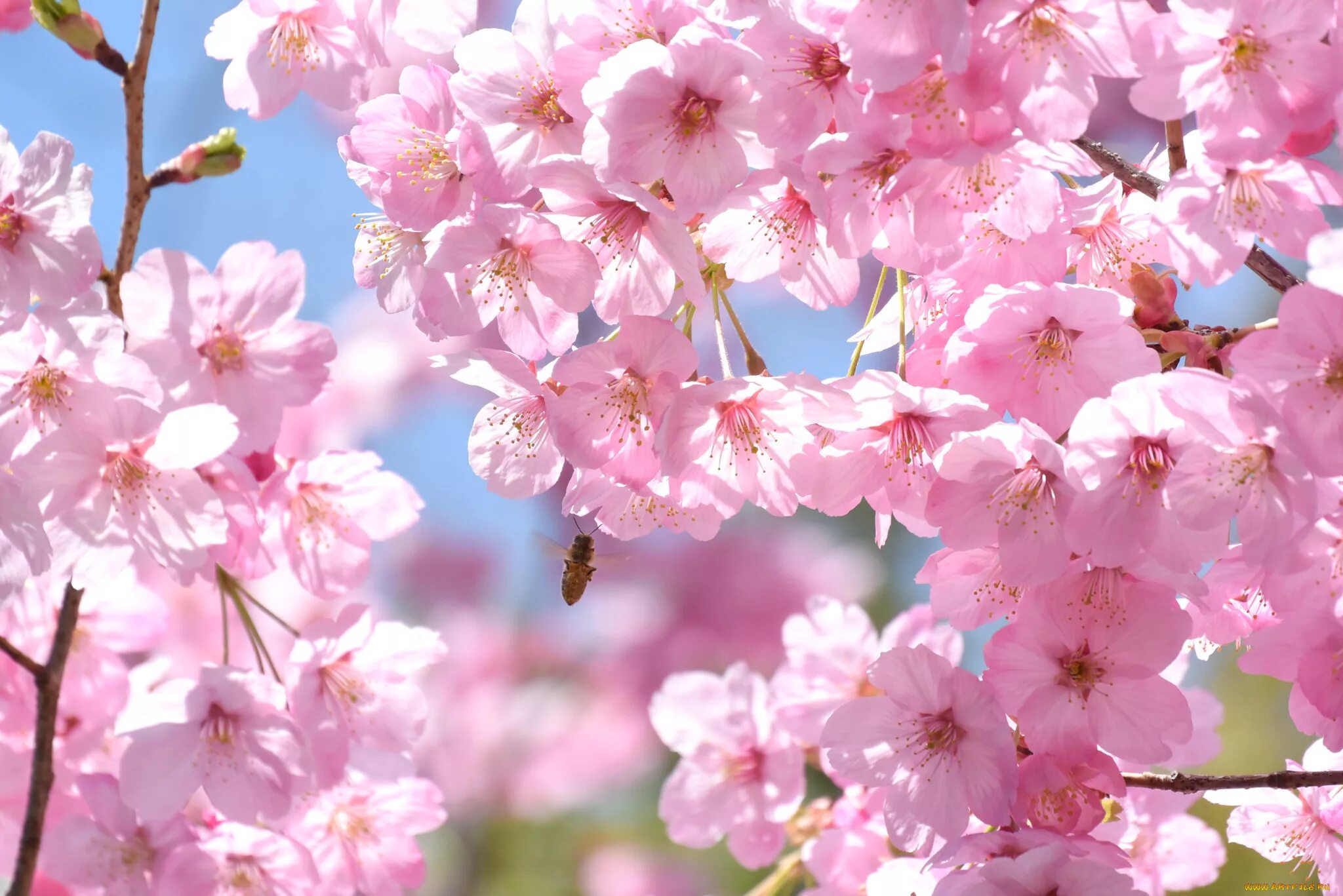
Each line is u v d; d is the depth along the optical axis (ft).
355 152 2.41
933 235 2.35
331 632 2.54
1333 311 2.26
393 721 2.58
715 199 2.32
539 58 2.35
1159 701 2.36
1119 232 2.42
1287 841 2.51
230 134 2.48
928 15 2.27
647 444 2.35
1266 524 2.29
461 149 2.35
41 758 2.42
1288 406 2.26
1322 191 2.29
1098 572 2.36
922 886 2.40
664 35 2.33
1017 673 2.37
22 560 2.43
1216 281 2.31
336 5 2.50
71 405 2.42
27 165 2.42
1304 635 2.37
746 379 2.33
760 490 2.40
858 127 2.30
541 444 2.44
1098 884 2.32
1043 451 2.32
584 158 2.31
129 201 2.46
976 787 2.37
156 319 2.48
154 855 2.51
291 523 2.59
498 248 2.36
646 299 2.38
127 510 2.45
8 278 2.41
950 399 2.34
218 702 2.51
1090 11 2.27
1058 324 2.36
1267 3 2.25
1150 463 2.32
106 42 2.43
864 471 2.39
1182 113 2.28
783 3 2.29
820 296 2.43
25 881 2.39
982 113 2.28
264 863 2.53
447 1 2.41
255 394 2.52
